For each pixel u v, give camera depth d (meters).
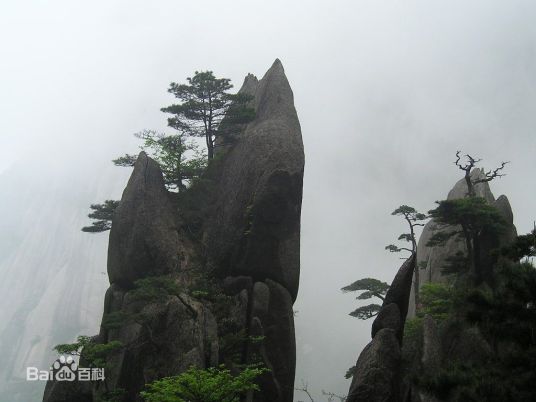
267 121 46.31
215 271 42.28
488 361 20.12
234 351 37.84
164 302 37.28
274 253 41.62
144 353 36.34
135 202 42.97
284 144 44.06
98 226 47.72
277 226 42.00
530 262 19.64
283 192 42.28
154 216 42.56
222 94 48.66
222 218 44.00
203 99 49.34
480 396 17.59
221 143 50.16
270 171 42.78
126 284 41.59
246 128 48.88
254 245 41.59
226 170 46.81
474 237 44.62
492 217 43.75
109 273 42.72
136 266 41.22
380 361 30.30
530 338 18.67
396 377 30.25
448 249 56.84
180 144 48.59
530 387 17.30
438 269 57.03
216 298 39.91
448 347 35.94
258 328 38.44
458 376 18.80
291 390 39.03
